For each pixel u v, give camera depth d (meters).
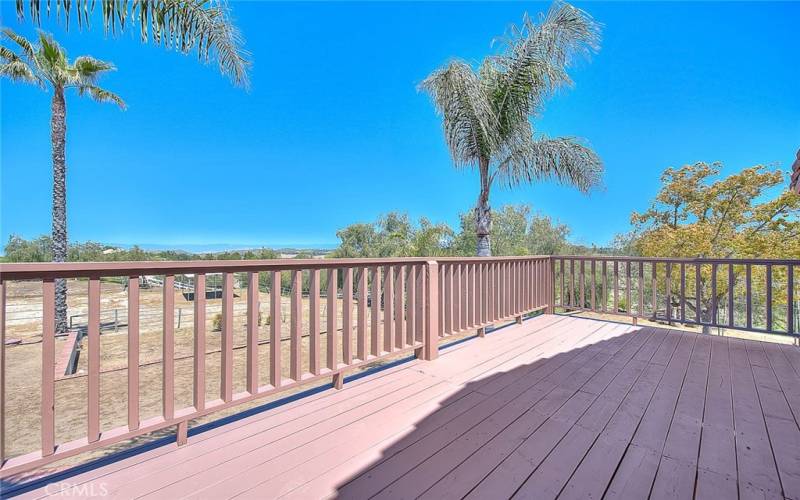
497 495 1.30
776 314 9.64
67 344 8.22
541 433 1.75
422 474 1.43
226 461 1.53
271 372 2.01
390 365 2.83
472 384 2.42
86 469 1.46
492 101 5.73
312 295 2.23
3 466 1.25
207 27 3.83
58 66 9.03
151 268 1.54
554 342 3.52
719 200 10.66
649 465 1.48
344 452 1.60
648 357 3.04
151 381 6.37
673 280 10.11
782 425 1.83
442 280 3.25
